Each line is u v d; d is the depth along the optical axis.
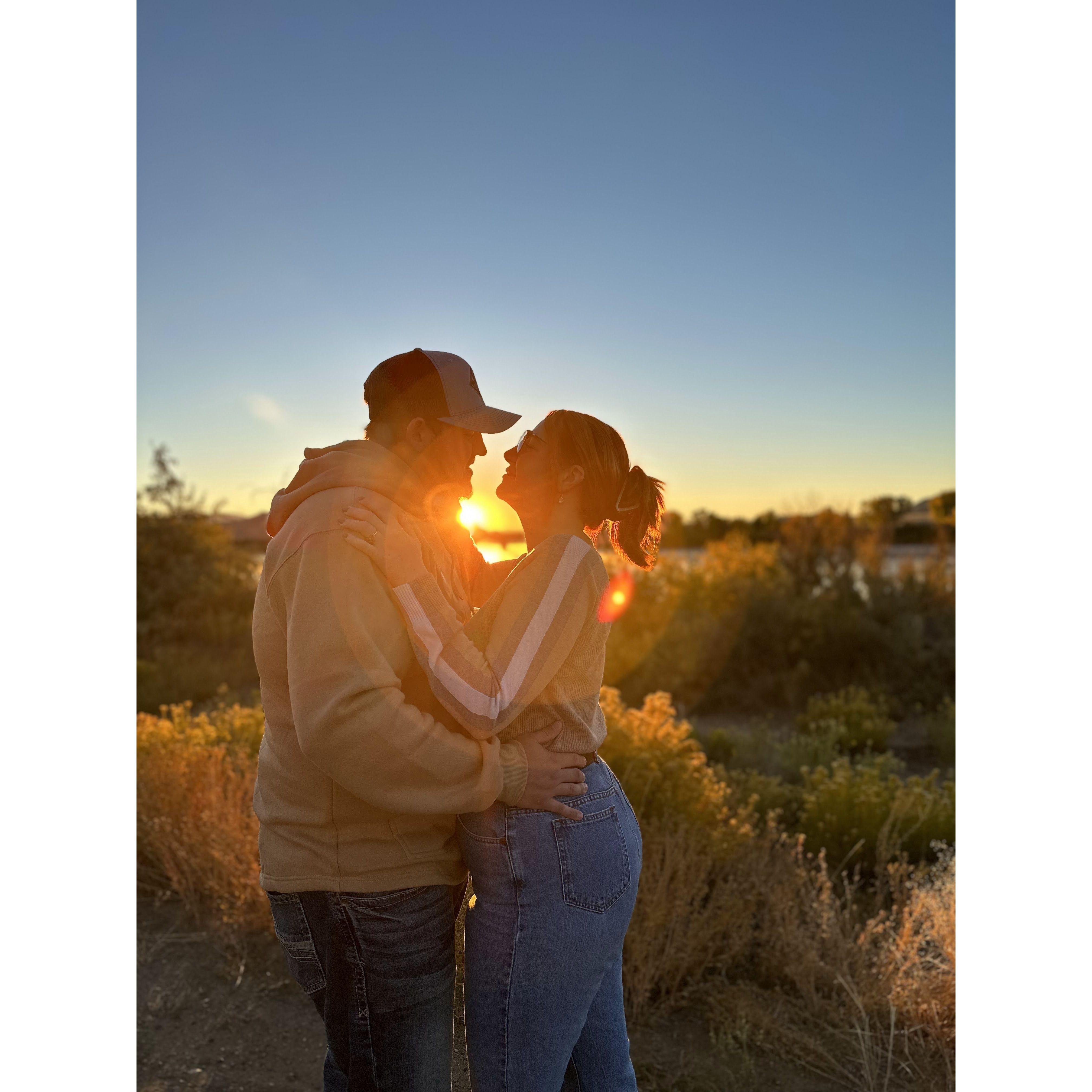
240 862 3.19
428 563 1.47
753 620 8.33
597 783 1.54
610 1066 1.67
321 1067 2.43
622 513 1.68
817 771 4.37
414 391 1.58
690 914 2.90
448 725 1.45
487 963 1.47
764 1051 2.51
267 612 1.47
